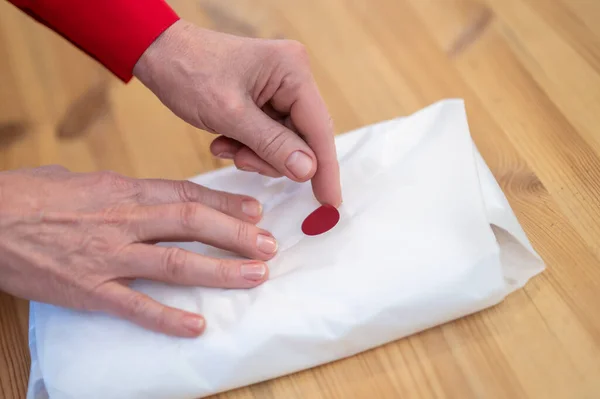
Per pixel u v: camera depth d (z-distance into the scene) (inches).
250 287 22.1
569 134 25.3
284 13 29.1
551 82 26.3
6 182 22.5
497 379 21.9
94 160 26.6
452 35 27.8
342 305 21.6
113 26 22.7
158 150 26.7
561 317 22.5
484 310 22.8
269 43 22.7
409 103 26.6
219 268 22.0
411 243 21.9
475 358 22.2
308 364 22.0
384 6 28.8
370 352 22.6
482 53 27.2
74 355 21.8
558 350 22.1
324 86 27.4
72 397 21.5
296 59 22.6
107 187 22.9
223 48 22.8
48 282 22.2
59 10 22.7
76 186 22.8
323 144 22.8
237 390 22.5
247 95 22.8
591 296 22.7
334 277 21.8
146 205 22.8
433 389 22.0
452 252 21.6
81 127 27.3
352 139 24.5
